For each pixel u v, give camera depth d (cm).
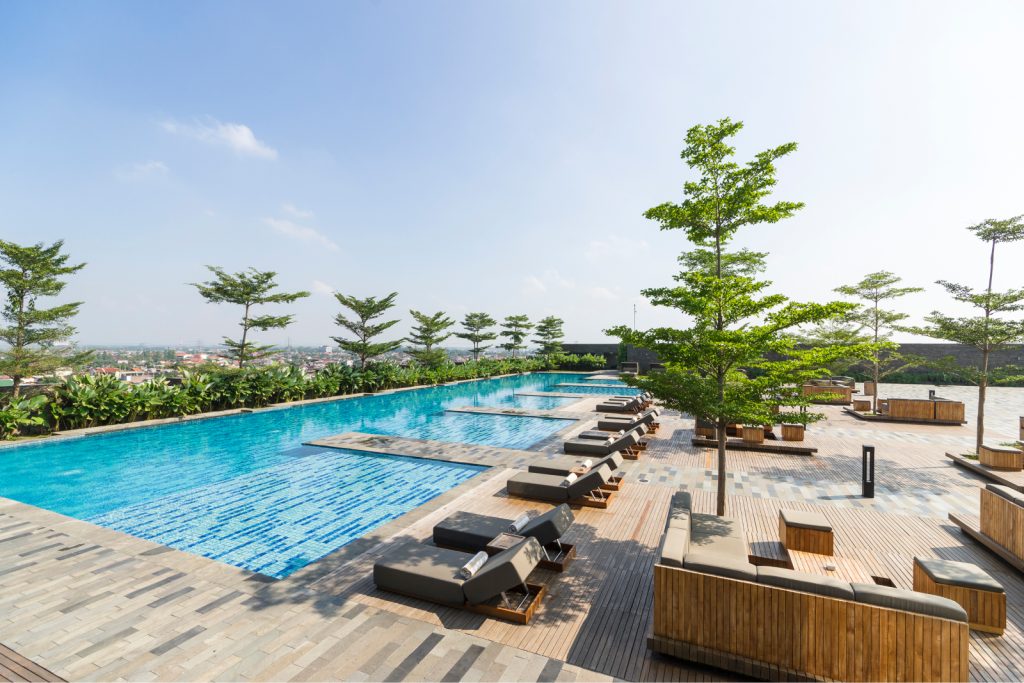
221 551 660
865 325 1716
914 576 459
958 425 1561
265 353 2281
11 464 1132
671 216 638
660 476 930
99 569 531
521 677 345
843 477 928
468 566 456
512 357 4400
